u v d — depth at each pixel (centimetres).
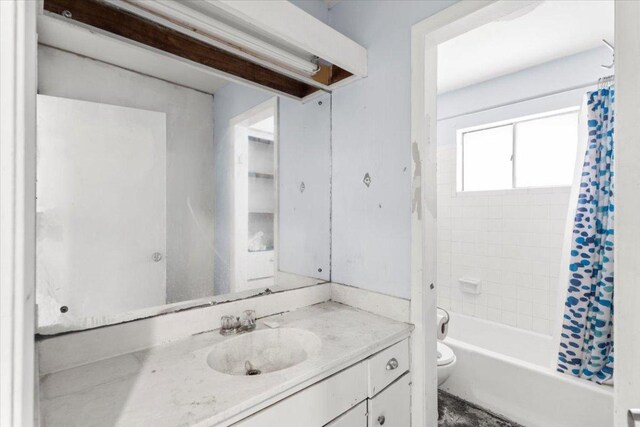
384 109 135
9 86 26
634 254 43
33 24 29
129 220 99
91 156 92
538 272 232
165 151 108
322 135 159
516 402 179
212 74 121
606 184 171
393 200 131
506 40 197
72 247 88
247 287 131
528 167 251
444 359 182
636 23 43
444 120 285
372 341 103
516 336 237
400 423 117
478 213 263
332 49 126
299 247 149
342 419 92
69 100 88
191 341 103
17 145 27
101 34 93
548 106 226
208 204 119
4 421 26
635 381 42
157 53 105
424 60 121
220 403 68
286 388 77
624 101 44
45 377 80
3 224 26
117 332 93
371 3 141
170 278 108
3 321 26
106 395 71
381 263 135
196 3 98
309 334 111
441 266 285
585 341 171
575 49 208
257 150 136
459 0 112
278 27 108
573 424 160
